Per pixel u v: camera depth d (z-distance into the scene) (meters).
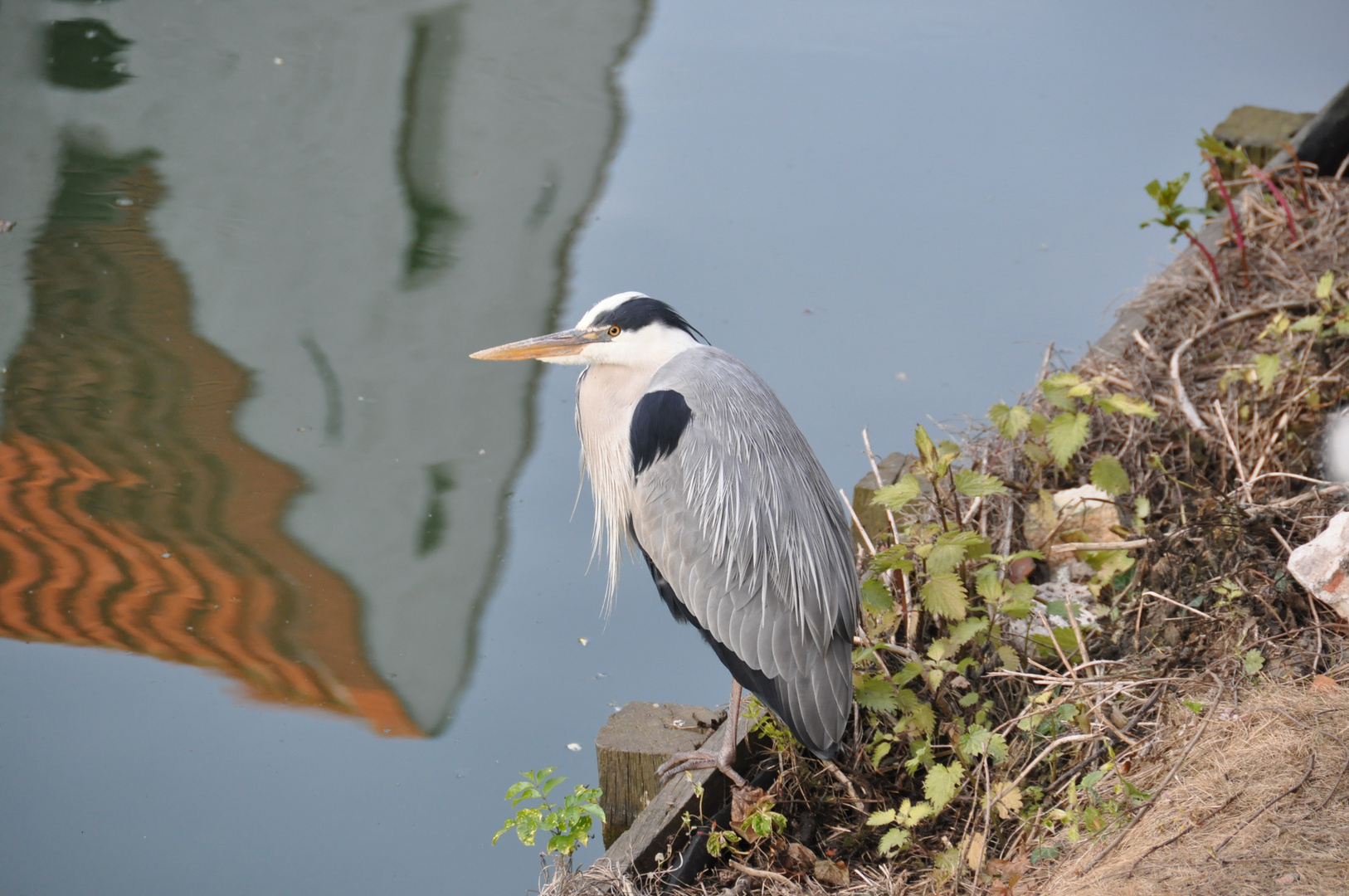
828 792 7.22
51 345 14.49
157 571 11.28
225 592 11.06
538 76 20.91
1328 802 5.64
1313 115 15.21
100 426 13.28
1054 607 8.07
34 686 10.15
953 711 7.39
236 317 15.03
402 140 19.25
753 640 7.16
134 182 18.27
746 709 8.02
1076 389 8.95
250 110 20.20
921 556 7.50
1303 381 9.59
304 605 11.02
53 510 12.01
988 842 6.67
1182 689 6.86
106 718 9.81
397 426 13.38
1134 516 8.87
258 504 12.10
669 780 7.31
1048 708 6.91
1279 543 7.92
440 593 10.98
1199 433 9.41
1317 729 6.10
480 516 12.03
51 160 18.70
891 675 7.50
